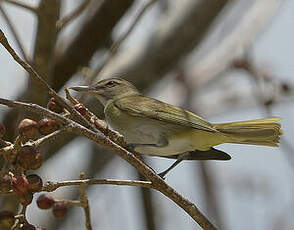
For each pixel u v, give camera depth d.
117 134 6.93
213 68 15.80
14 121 10.63
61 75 11.35
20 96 11.34
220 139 9.36
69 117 6.46
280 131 8.94
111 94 11.08
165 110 10.00
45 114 5.98
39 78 6.31
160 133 9.97
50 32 8.92
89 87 11.00
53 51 9.06
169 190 6.55
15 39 8.92
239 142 9.23
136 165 6.43
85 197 6.62
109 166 14.05
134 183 6.45
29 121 5.94
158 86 15.02
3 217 6.00
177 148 9.84
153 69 11.64
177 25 11.62
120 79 11.24
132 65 11.65
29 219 13.11
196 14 11.55
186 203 6.61
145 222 12.38
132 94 11.03
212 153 9.77
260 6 14.55
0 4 8.81
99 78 11.67
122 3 10.94
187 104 15.43
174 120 9.78
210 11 11.56
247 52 12.98
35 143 6.04
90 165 13.73
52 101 6.66
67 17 9.32
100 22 11.08
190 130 9.66
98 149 13.78
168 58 11.59
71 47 11.23
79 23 11.34
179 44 11.66
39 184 6.02
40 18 8.88
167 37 11.62
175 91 15.72
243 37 14.22
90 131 6.22
